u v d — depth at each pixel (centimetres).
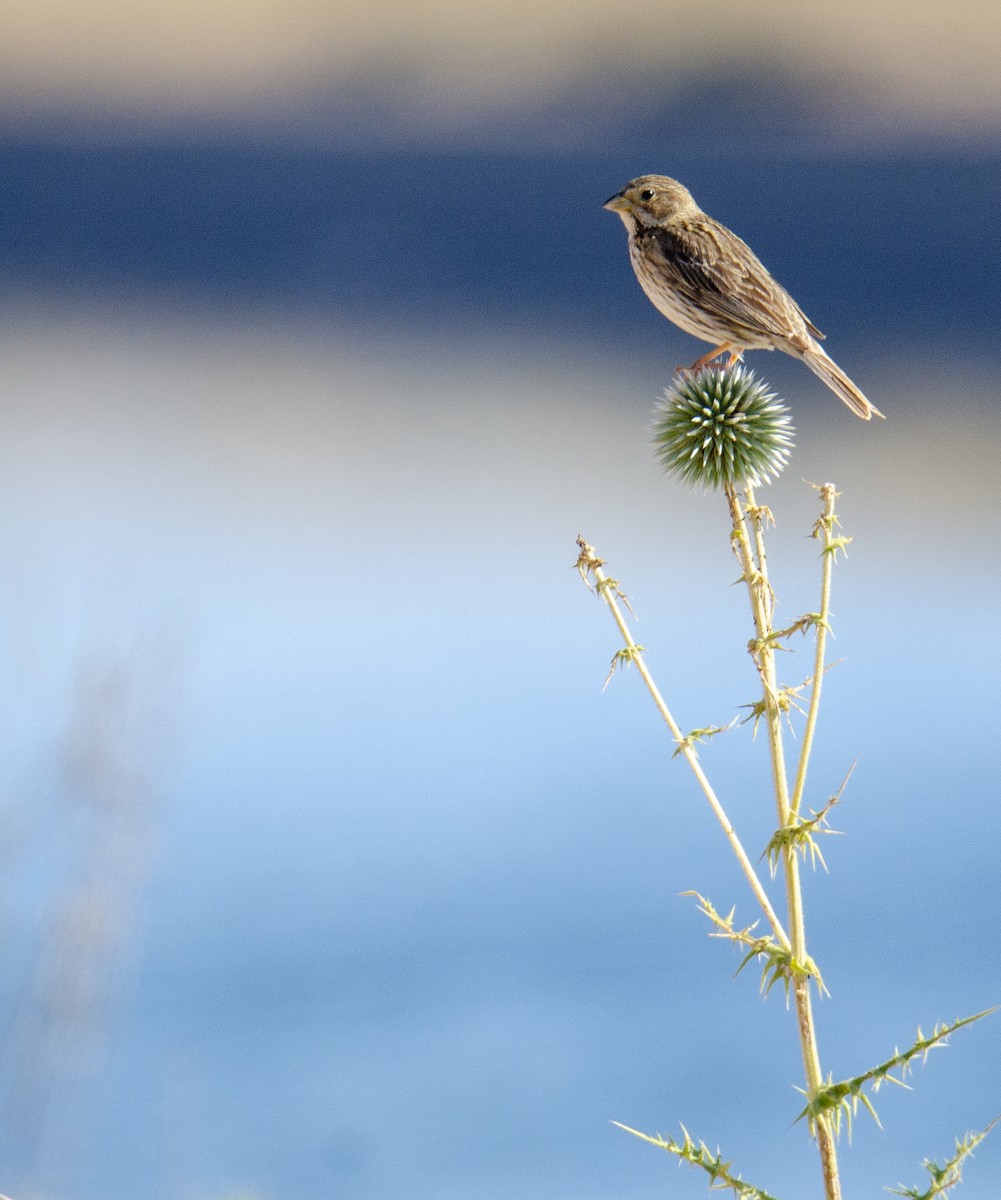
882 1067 463
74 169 5869
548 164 5584
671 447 641
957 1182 474
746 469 634
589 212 5216
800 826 477
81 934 725
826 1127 464
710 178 5009
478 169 5578
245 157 5962
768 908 479
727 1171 463
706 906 484
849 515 2942
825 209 4566
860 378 3753
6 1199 488
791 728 496
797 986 475
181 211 5531
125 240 5397
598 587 497
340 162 5831
